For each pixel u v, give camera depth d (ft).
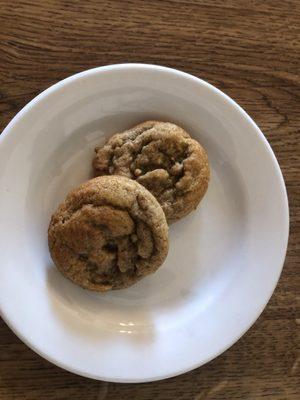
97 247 0.63
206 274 0.70
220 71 0.72
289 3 0.74
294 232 0.73
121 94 0.67
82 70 0.69
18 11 0.68
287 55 0.74
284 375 0.71
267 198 0.69
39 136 0.65
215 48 0.72
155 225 0.63
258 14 0.73
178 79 0.66
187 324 0.68
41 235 0.68
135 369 0.65
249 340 0.71
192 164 0.67
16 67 0.68
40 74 0.69
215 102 0.68
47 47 0.69
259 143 0.69
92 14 0.70
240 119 0.68
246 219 0.71
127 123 0.70
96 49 0.70
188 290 0.70
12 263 0.65
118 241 0.64
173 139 0.67
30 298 0.65
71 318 0.66
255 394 0.70
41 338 0.64
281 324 0.72
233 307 0.68
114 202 0.62
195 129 0.70
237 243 0.71
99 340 0.66
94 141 0.70
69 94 0.65
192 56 0.72
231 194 0.72
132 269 0.65
